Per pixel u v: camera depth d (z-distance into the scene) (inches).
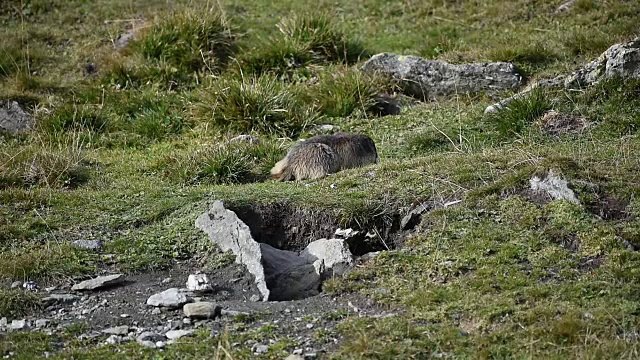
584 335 694.5
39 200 1048.2
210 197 1024.9
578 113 1247.5
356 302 805.2
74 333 767.1
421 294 788.6
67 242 936.9
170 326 779.4
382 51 1701.5
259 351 714.2
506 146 1175.6
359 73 1514.5
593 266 815.7
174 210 1010.1
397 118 1411.2
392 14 1876.2
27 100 1497.3
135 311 813.9
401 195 986.1
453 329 722.2
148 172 1239.5
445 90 1505.9
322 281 866.1
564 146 1125.1
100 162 1280.8
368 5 1911.9
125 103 1507.1
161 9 1866.4
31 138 1375.5
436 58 1605.6
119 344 741.9
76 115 1422.2
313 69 1605.6
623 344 676.7
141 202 1042.7
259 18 1857.8
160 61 1617.9
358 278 844.0
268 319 779.4
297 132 1398.9
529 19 1742.1
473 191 954.1
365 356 689.6
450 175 1010.7
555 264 820.6
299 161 1146.0
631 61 1283.2
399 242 946.1
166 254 916.6
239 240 907.4
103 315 805.9
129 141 1395.2
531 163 987.9
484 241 868.0
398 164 1078.4
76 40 1776.6
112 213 1015.6
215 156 1224.2
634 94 1256.8
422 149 1259.8
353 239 957.2
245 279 871.1
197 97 1509.6
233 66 1615.4
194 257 912.3
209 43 1658.5
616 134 1188.5
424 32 1764.3
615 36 1541.6
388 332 724.7
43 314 811.4
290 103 1444.4
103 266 898.7
